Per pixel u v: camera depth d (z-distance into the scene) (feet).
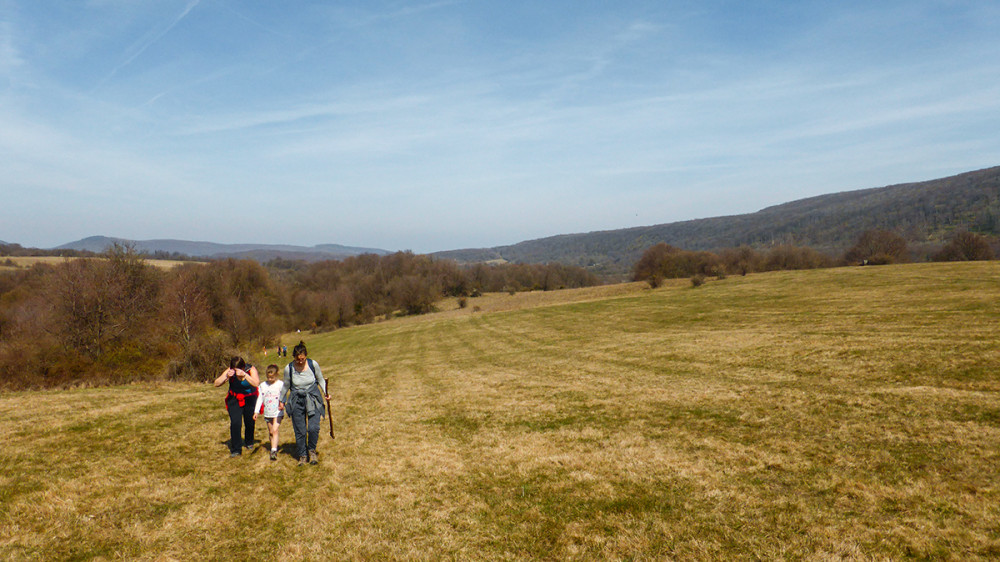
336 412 43.34
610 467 25.16
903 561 15.43
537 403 42.34
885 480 21.34
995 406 29.14
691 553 16.63
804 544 16.76
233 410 27.99
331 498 22.43
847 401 34.01
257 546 18.17
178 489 23.12
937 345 47.65
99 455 27.40
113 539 18.34
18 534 18.16
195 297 97.81
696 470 24.09
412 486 23.75
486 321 179.32
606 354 74.38
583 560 16.58
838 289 128.98
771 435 28.84
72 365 73.97
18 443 29.01
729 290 165.89
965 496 19.16
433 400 47.29
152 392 52.90
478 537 18.53
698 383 45.91
